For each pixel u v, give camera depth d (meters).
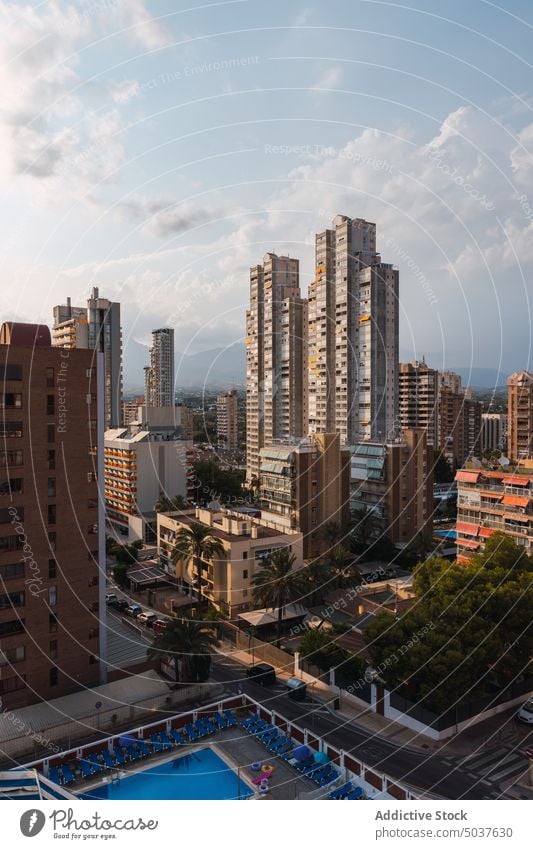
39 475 46.62
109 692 48.44
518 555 55.22
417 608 49.22
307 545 87.69
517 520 66.94
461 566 54.25
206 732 41.44
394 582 72.12
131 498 102.31
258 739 40.75
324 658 52.22
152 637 61.31
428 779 38.16
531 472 69.25
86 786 35.56
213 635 60.22
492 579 51.03
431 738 43.28
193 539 67.38
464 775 38.66
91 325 124.88
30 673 46.12
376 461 95.81
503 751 41.59
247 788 35.12
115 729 44.50
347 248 120.69
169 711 47.31
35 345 47.31
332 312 124.56
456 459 170.12
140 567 83.44
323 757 36.66
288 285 142.38
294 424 138.00
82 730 43.50
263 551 69.00
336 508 90.69
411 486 94.56
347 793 34.00
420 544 86.69
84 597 48.97
